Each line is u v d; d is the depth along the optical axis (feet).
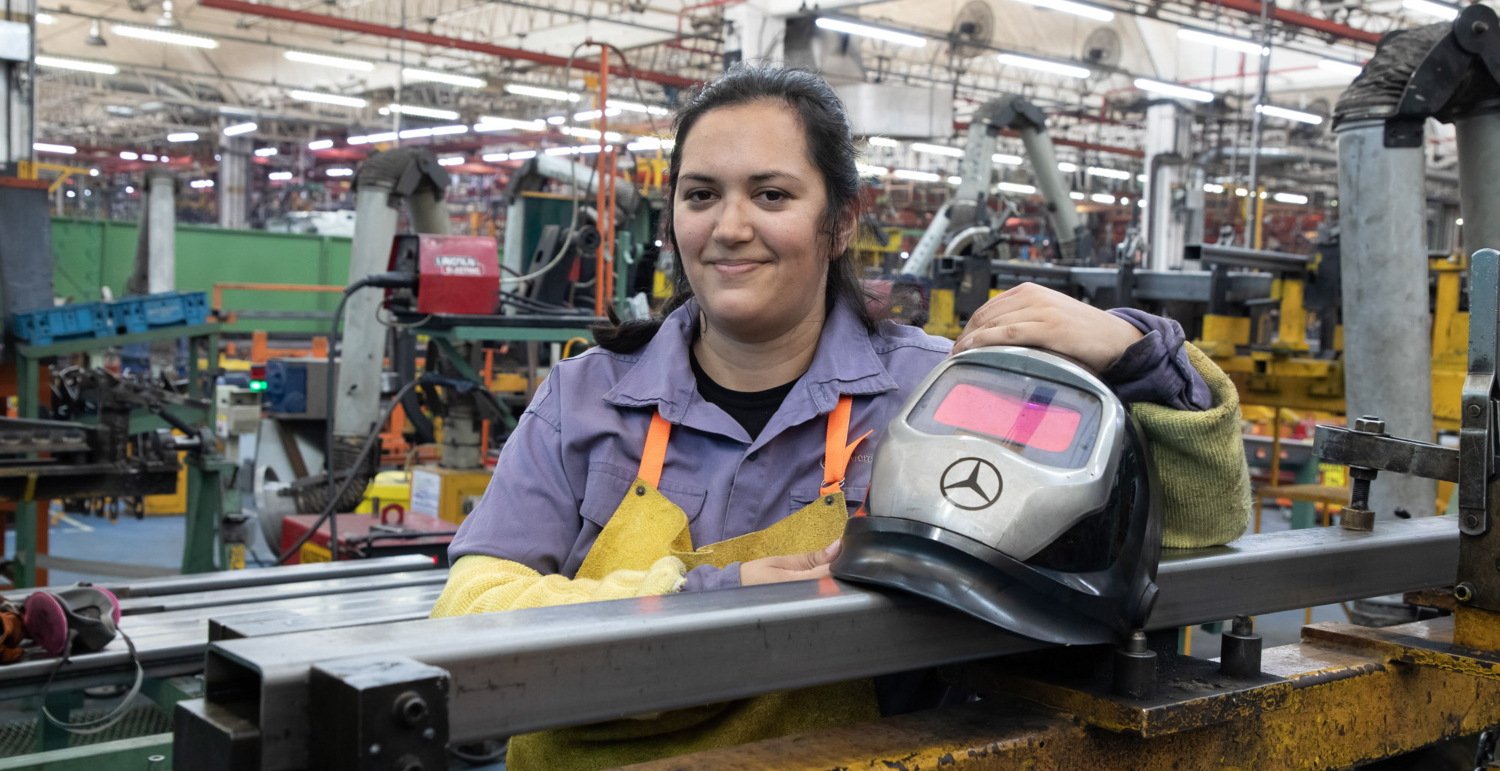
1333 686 4.06
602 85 18.24
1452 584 4.83
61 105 93.71
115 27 58.65
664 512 4.06
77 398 17.74
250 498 29.71
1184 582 3.63
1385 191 12.46
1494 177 12.30
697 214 3.91
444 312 15.61
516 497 4.18
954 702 4.21
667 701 2.69
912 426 3.35
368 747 2.10
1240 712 3.33
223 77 80.59
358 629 2.52
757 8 50.83
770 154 3.78
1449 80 11.98
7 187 19.02
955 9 60.49
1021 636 2.97
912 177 77.71
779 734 3.73
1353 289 12.82
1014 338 3.51
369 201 20.04
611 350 4.50
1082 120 76.33
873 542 3.20
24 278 19.19
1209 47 64.34
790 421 4.10
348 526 14.30
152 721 6.82
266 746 2.23
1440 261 18.94
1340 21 59.88
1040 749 3.16
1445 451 4.06
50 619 6.37
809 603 2.93
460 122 82.38
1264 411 33.88
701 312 4.44
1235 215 78.89
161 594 7.83
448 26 65.41
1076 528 3.05
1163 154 65.21
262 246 52.80
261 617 2.89
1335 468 27.45
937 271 23.63
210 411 17.17
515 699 2.46
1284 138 68.54
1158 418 3.51
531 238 26.23
